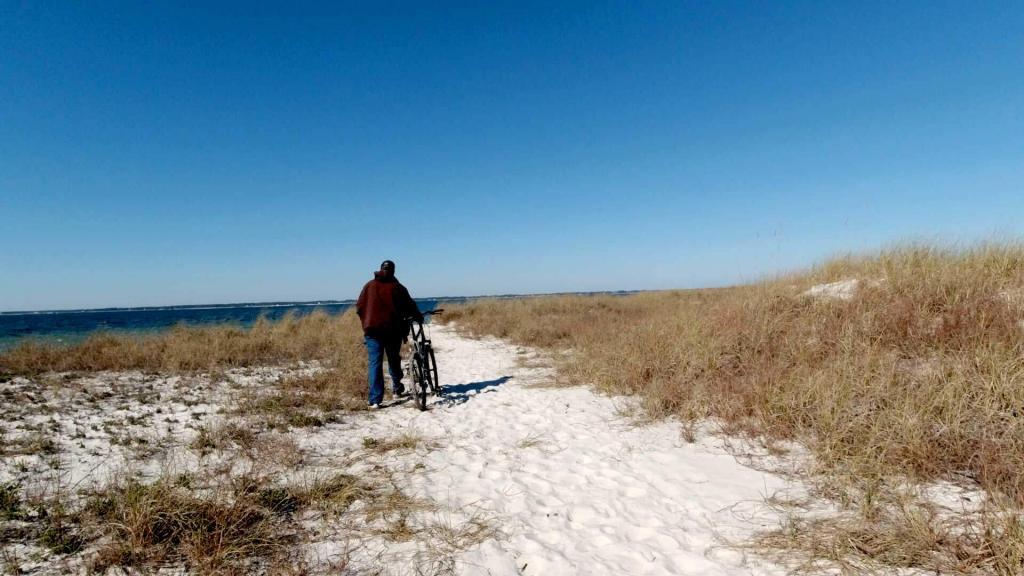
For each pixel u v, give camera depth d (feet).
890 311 21.04
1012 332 17.07
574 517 11.17
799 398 16.14
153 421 19.02
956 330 18.29
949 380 15.14
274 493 11.89
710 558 9.31
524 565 9.29
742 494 11.87
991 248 25.61
